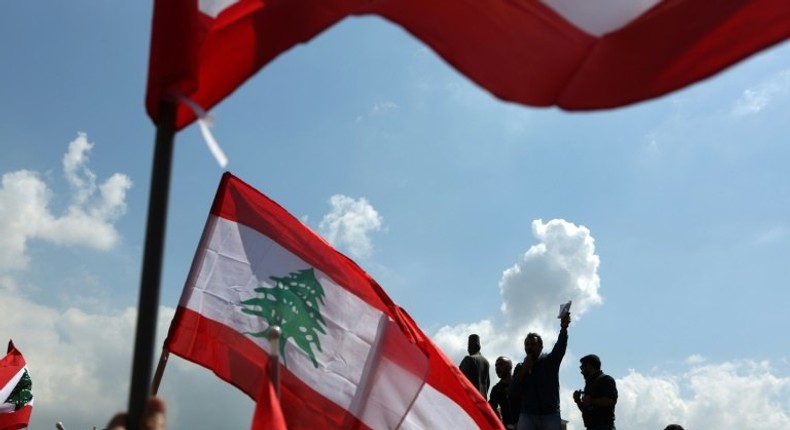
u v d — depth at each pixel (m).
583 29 3.94
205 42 4.15
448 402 8.98
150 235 3.37
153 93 3.67
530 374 12.56
